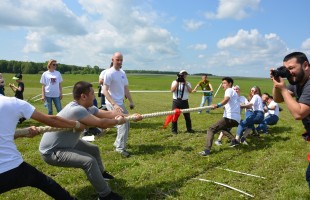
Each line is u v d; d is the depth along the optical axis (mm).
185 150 7406
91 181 4363
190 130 9648
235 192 5012
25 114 3533
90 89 4660
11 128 3410
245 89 41438
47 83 9961
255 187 5199
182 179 5484
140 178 5496
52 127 4219
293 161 6605
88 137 7547
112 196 4469
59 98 10195
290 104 3551
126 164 6180
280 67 3648
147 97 24906
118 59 6812
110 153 6996
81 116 4387
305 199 4766
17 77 10938
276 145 7875
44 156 4496
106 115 5223
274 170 6008
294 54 3648
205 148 7023
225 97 7176
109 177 5406
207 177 5633
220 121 7238
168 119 6348
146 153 7113
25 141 8211
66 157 4375
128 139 8508
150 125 10688
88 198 4785
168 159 6691
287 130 9930
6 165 3352
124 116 5316
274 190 5129
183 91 9461
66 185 5238
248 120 7828
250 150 7410
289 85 4160
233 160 6660
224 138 8641
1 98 3420
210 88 14422
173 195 4855
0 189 3387
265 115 9484
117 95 6926
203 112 14438
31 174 3615
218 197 4812
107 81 6738
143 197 4777
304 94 3561
